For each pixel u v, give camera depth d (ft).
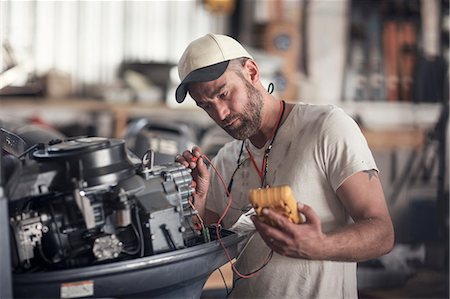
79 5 16.94
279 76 16.28
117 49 17.40
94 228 4.70
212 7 16.70
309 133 5.79
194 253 4.76
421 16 18.40
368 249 5.11
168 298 4.96
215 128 12.91
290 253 4.87
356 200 5.43
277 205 4.74
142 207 4.78
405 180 17.57
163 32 17.72
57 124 16.52
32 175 4.57
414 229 16.99
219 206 6.44
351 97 18.24
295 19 17.83
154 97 16.35
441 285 14.12
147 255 4.80
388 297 12.88
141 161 5.19
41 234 4.67
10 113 15.60
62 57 16.94
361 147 5.60
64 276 4.35
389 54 18.34
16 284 4.33
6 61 8.51
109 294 4.55
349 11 18.08
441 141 15.96
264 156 6.05
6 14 16.14
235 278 6.27
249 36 17.51
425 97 18.42
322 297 5.76
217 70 5.38
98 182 4.61
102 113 16.78
